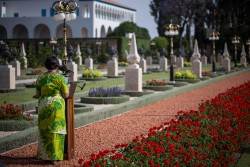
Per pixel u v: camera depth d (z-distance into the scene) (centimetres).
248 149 1033
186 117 1113
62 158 842
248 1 7369
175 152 786
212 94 2245
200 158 812
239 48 6956
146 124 1315
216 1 7981
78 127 1252
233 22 7750
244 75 3941
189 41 8688
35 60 4947
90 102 1791
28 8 9031
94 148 974
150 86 2391
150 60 6269
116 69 3534
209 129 997
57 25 8681
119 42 6938
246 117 1277
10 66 2206
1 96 2002
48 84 834
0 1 9094
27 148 962
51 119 827
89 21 8475
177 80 3053
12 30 8850
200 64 3431
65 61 1555
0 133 1110
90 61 4147
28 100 1856
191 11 7662
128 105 1630
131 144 827
